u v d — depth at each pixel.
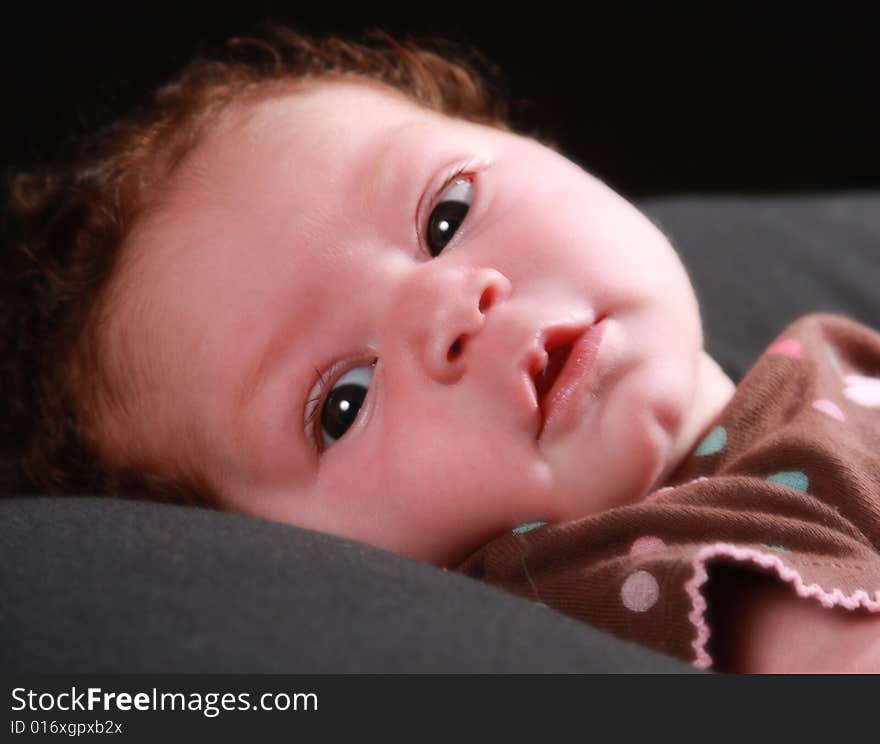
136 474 1.13
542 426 0.93
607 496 0.93
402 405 0.97
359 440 1.00
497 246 0.99
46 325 1.21
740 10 2.25
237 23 2.07
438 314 0.94
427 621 0.64
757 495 0.87
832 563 0.80
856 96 2.30
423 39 2.01
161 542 0.72
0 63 2.02
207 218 1.07
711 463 0.97
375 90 1.20
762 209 1.71
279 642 0.61
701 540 0.85
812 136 2.33
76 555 0.71
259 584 0.66
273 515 1.04
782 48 2.28
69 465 1.20
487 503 0.94
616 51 2.26
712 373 1.09
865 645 0.76
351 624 0.63
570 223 1.00
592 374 0.92
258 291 1.02
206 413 1.05
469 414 0.94
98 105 1.98
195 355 1.05
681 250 1.58
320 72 1.36
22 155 2.01
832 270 1.58
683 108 2.30
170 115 1.25
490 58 2.21
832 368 1.07
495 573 0.93
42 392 1.23
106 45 2.04
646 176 2.33
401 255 1.01
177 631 0.62
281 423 1.02
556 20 2.22
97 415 1.15
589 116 2.29
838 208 1.73
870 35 2.26
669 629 0.78
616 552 0.87
